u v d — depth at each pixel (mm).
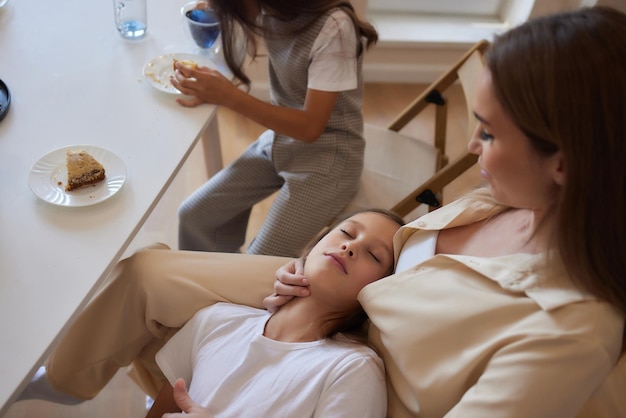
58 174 977
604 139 602
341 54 1217
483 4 2531
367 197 1442
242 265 1062
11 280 825
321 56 1214
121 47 1272
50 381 1026
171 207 1926
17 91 1127
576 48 601
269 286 1051
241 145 2160
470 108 1313
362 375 853
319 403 853
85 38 1283
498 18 2553
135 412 1393
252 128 2229
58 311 796
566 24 625
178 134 1098
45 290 818
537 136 645
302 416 853
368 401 845
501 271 768
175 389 861
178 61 1240
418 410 824
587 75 594
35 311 792
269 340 916
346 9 1220
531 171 687
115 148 1050
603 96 592
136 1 1252
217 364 929
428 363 804
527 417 678
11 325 774
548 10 2270
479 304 771
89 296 827
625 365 1579
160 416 977
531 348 688
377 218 1013
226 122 2234
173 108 1151
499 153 695
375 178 1490
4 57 1198
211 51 1321
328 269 952
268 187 1540
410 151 1555
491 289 783
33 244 876
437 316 804
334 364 864
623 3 2154
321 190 1373
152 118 1121
